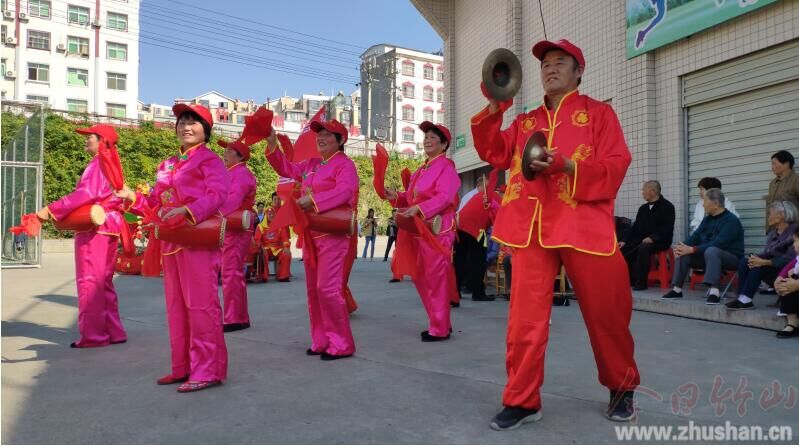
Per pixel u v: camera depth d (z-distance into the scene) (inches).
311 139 208.8
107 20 1760.6
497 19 511.8
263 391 143.5
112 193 199.8
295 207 177.8
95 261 196.5
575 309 266.5
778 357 169.5
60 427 118.0
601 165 112.7
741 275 225.9
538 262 118.3
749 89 277.7
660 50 324.8
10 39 1599.4
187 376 153.4
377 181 213.3
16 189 572.7
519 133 129.2
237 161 229.1
